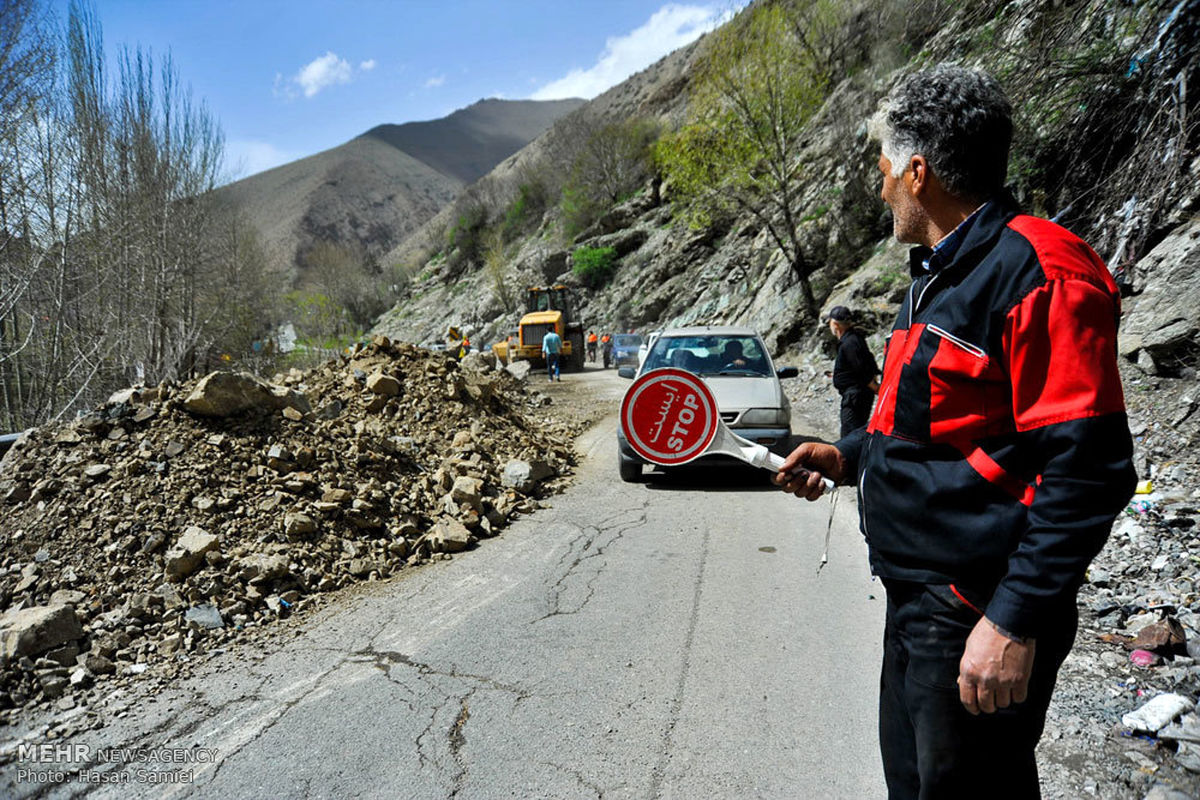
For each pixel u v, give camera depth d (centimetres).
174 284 2105
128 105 1939
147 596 412
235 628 410
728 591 453
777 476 190
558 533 588
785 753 282
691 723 305
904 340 162
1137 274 763
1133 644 336
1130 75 821
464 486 607
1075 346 130
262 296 3622
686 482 759
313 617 427
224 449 564
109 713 323
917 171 162
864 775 267
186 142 2298
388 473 634
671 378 190
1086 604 392
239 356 2880
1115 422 128
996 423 143
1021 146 965
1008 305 137
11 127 1294
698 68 2070
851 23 2027
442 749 289
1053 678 146
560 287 3059
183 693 340
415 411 812
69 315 1509
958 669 146
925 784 153
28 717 321
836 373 697
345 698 331
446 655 373
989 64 984
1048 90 905
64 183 1458
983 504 143
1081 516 126
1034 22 922
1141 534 459
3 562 434
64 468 509
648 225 4819
